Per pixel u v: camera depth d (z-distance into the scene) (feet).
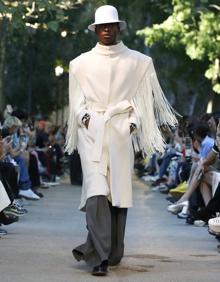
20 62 220.64
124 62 47.85
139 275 45.52
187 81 156.97
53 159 122.31
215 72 133.08
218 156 68.33
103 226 45.32
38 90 226.79
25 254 51.65
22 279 43.75
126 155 47.01
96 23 47.21
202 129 74.59
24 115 93.97
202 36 130.93
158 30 133.80
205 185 70.13
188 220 70.28
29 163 96.43
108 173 46.60
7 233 62.03
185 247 56.39
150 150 48.62
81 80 47.93
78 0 120.26
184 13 131.13
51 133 131.75
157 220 73.87
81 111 47.26
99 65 47.70
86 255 45.39
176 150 99.76
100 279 44.11
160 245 57.21
